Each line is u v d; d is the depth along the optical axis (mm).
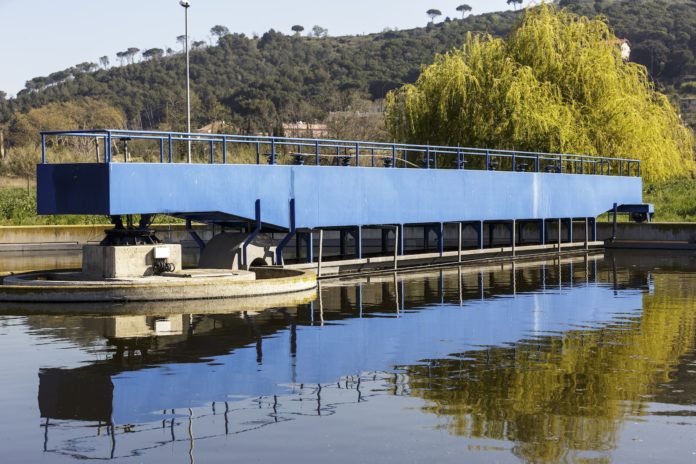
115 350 11195
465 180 26703
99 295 16109
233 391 8969
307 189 21328
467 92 39000
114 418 8008
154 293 16297
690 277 21375
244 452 7016
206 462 6777
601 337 12250
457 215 26391
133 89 161625
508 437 7344
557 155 31328
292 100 123500
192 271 18391
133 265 17406
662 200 44594
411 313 14742
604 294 17672
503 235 35500
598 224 34500
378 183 23531
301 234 23656
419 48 175750
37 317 14195
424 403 8469
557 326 13297
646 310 15195
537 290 18453
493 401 8523
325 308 15367
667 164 41781
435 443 7191
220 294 16797
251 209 19953
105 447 7168
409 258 24594
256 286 17219
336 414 8094
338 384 9266
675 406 8305
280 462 6762
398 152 41094
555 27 41094
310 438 7363
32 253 31672
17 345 11562
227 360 10523
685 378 9516
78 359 10594
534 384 9242
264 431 7574
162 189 17859
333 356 10781
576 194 32031
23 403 8516
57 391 8969
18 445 7234
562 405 8367
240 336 12266
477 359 10617
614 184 34469
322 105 120500
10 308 15359
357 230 23297
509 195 28688
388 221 23875
